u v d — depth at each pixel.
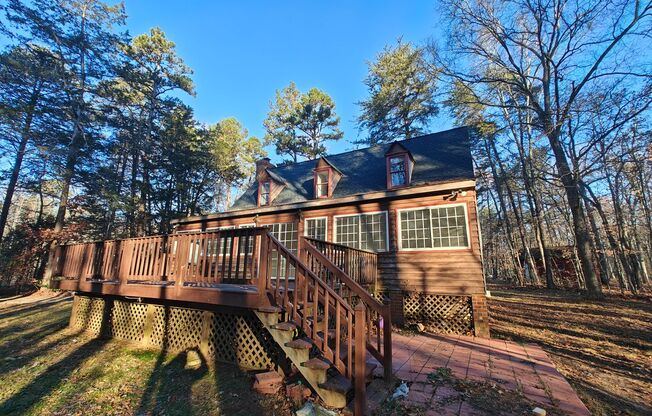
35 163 18.22
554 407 3.63
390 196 9.79
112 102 19.66
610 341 7.08
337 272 4.60
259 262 4.34
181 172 24.05
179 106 22.38
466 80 14.12
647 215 17.16
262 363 5.14
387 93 21.97
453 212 9.05
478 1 13.09
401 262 9.41
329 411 3.41
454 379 4.53
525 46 13.16
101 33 18.36
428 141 12.98
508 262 27.84
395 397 3.84
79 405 3.79
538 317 10.06
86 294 8.16
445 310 8.62
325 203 10.93
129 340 6.93
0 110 14.74
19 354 5.92
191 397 3.99
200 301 4.89
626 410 3.70
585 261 13.09
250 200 14.96
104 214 22.55
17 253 17.75
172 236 5.55
